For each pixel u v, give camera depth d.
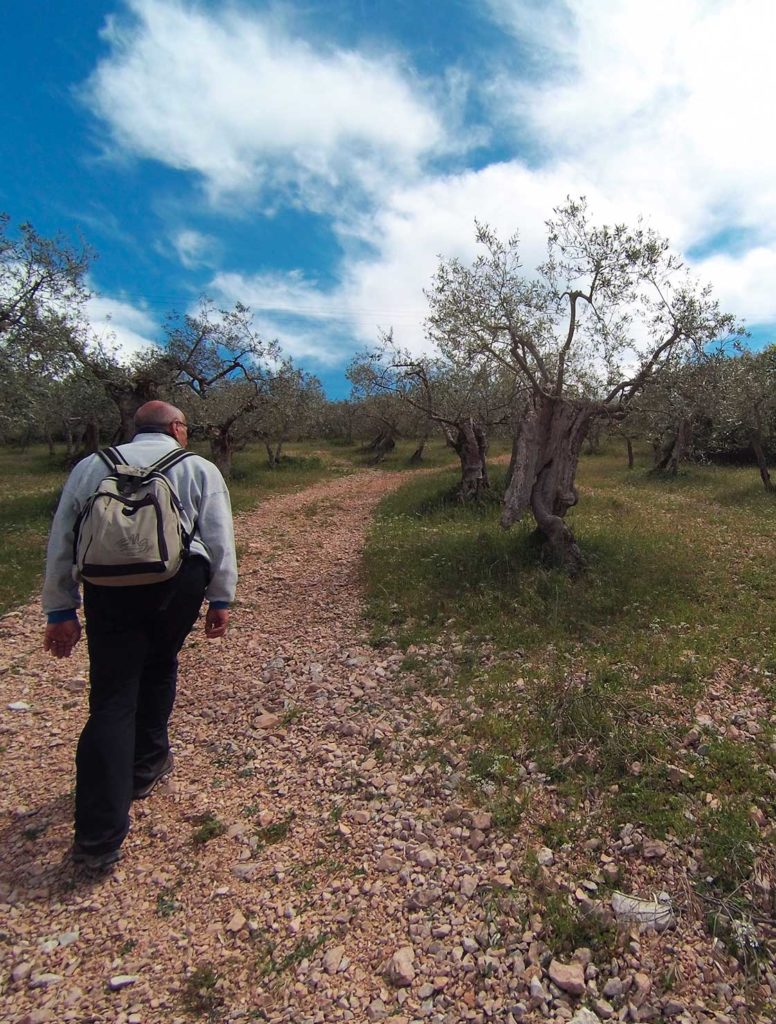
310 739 3.89
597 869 2.61
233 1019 2.03
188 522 2.81
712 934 2.26
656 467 20.08
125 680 2.78
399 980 2.15
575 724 3.66
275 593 7.20
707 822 2.79
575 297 7.93
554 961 2.19
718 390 8.40
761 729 3.58
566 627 5.41
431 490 15.10
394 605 6.34
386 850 2.82
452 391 14.23
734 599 6.00
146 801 3.24
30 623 6.12
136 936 2.38
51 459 28.08
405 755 3.61
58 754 3.72
